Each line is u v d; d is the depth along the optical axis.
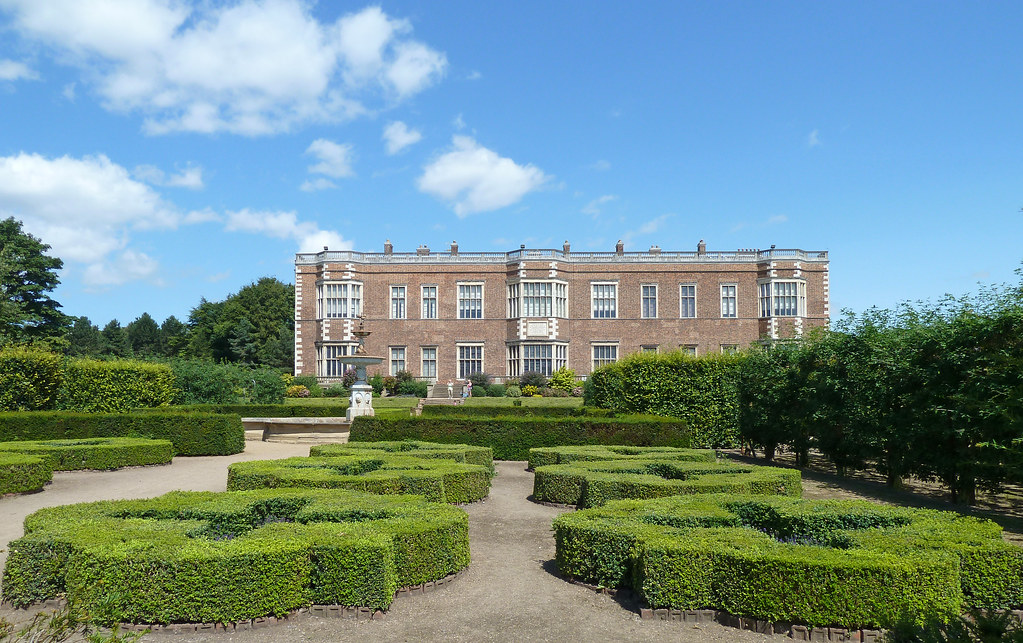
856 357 16.48
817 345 18.66
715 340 51.25
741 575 7.18
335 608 7.45
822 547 7.56
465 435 21.22
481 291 52.41
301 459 14.87
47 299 48.94
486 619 7.36
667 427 20.61
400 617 7.42
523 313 50.81
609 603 7.89
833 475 18.58
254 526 9.94
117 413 22.08
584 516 9.19
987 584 7.50
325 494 10.64
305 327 51.94
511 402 40.53
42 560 7.69
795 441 20.25
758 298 51.19
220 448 21.89
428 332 52.09
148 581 7.00
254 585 7.16
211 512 9.38
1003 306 12.62
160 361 32.88
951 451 13.91
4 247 46.50
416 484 12.44
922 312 15.30
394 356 51.97
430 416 22.25
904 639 6.23
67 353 48.31
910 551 7.46
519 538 10.97
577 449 17.86
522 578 8.81
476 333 52.12
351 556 7.45
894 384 15.20
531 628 7.11
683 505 9.87
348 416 26.06
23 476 14.78
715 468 14.01
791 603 6.91
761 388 21.77
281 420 26.17
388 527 8.27
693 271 51.78
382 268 52.25
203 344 74.69
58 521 8.72
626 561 8.19
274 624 7.22
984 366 12.97
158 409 25.06
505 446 21.09
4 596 7.75
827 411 17.59
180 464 19.88
